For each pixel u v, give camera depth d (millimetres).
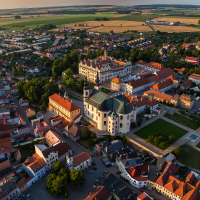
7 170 134250
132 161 138375
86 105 194625
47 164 141125
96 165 146375
